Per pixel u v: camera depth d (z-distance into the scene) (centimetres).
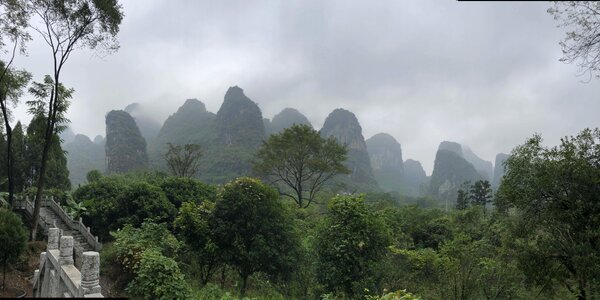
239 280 1386
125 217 1736
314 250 1206
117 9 1541
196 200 1991
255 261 1186
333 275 1059
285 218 1308
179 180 2114
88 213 1755
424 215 2544
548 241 1057
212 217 1235
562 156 1019
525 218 1112
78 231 1666
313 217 2386
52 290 700
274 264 1221
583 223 978
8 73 1570
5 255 1011
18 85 1606
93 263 549
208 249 1171
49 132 1546
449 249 1189
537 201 1080
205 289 1026
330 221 1150
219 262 1251
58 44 1522
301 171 3158
